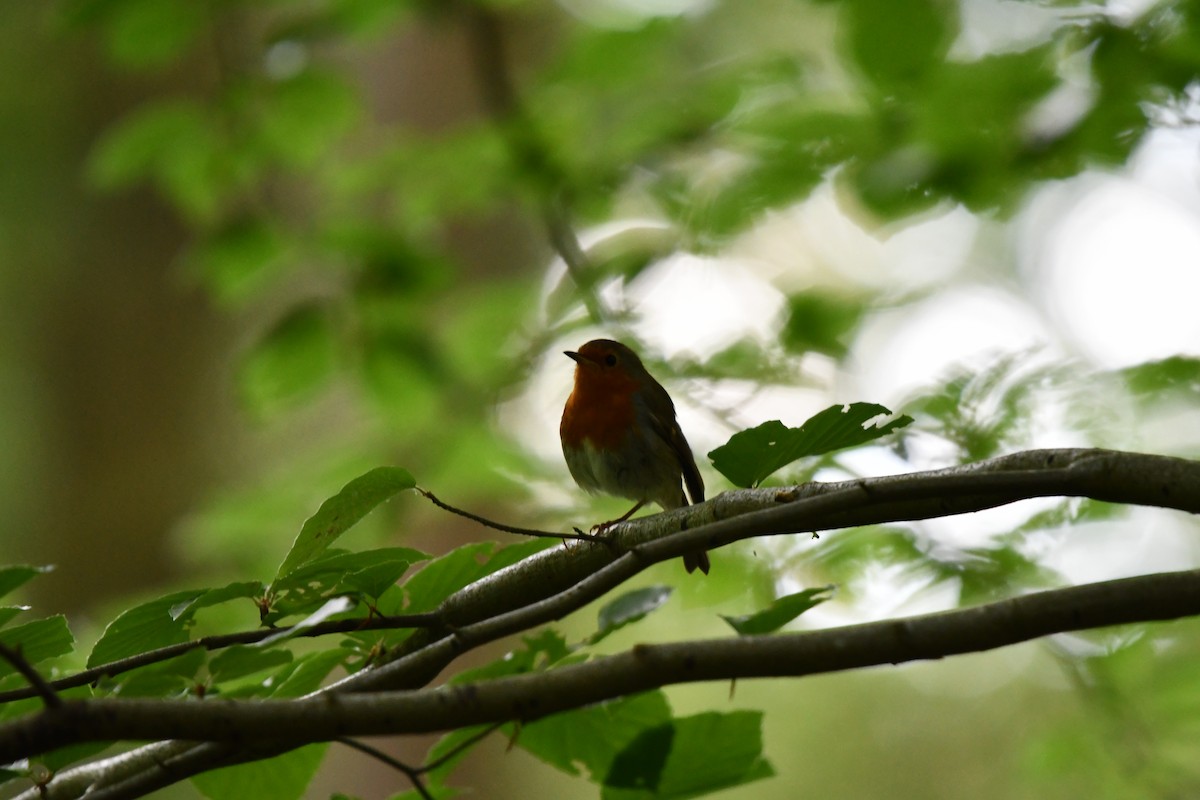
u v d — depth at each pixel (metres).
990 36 9.77
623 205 11.13
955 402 8.20
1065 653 9.51
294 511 10.32
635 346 9.55
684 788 4.31
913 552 8.65
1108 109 8.73
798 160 9.61
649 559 4.09
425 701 3.73
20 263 20.84
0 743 3.46
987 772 20.34
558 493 10.63
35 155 20.52
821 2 8.42
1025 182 9.55
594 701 3.76
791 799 21.12
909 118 9.40
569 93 10.99
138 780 4.36
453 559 4.91
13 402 20.86
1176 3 8.49
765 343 9.70
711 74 10.49
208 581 10.72
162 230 21.22
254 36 11.37
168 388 21.09
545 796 18.34
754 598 8.97
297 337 10.12
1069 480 4.02
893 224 9.61
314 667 4.74
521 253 17.88
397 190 11.08
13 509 20.62
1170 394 8.32
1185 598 3.78
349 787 15.90
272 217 10.37
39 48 20.28
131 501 20.62
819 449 4.49
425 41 17.89
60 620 4.36
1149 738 9.39
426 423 10.56
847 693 21.70
